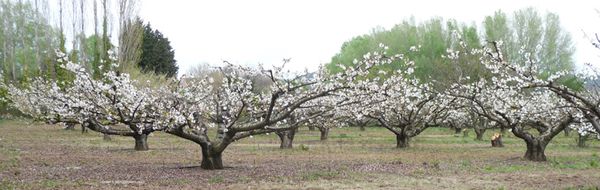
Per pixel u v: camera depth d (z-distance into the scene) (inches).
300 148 922.1
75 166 606.5
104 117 574.9
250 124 565.6
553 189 444.8
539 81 497.7
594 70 558.6
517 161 698.2
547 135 707.4
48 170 559.8
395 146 999.6
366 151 871.1
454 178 517.0
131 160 692.7
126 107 552.7
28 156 713.0
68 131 1393.9
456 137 1294.3
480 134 1181.1
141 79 1227.2
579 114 626.5
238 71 591.2
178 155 773.3
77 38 1407.5
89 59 1427.2
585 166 636.1
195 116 593.0
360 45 1945.1
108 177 506.9
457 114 1105.4
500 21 1524.4
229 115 600.4
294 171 567.8
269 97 636.7
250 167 609.0
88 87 554.3
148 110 576.7
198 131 577.9
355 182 484.4
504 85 580.4
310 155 790.5
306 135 1421.0
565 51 1497.3
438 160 711.7
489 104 783.7
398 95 629.6
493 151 879.7
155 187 443.8
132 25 1347.2
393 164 652.7
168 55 2219.5
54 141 1032.2
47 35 1656.0
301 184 468.1
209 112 633.6
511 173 563.2
